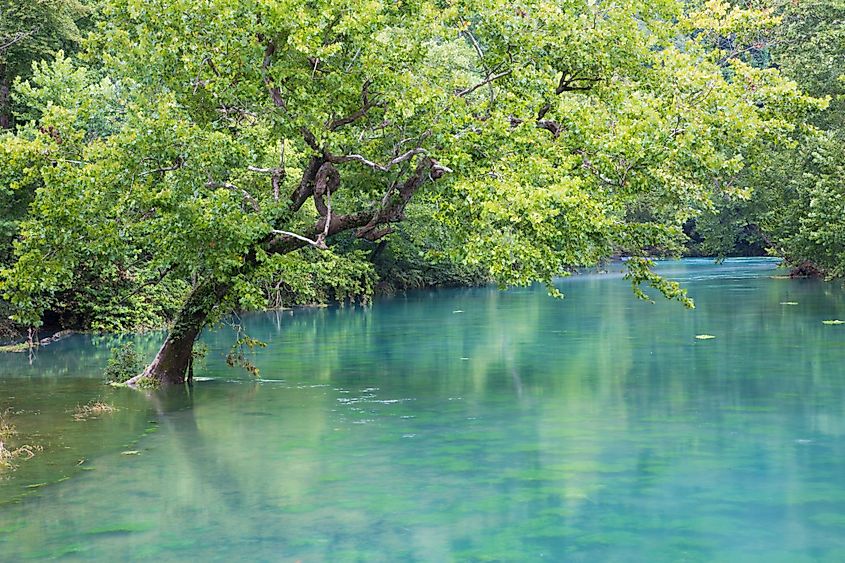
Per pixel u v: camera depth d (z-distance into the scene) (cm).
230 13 1504
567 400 1698
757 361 2111
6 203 2650
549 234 1551
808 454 1270
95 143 1720
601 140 1627
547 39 1680
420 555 895
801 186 4216
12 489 1145
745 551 900
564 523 991
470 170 1598
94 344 2822
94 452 1339
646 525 980
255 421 1552
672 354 2266
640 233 1781
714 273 5691
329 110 1606
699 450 1303
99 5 1811
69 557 898
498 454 1298
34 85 3234
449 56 3497
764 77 1744
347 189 1934
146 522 1009
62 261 1662
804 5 4397
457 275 5538
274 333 3023
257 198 1819
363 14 1517
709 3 1811
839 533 950
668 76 1742
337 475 1195
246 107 1661
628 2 1772
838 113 4141
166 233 1599
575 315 3381
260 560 887
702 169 1681
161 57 1609
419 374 2059
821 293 3975
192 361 1998
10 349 2697
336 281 3934
